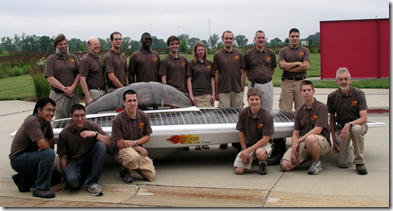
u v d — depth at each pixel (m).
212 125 4.70
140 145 4.52
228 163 5.14
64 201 3.79
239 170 4.57
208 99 6.42
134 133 4.37
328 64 16.72
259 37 6.22
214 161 5.27
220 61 6.24
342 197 3.68
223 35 6.20
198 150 5.98
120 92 5.19
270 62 6.42
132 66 6.29
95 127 4.30
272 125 4.52
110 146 4.59
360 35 16.34
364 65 16.48
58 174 4.36
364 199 3.61
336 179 4.25
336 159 5.10
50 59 6.02
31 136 3.86
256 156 4.56
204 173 4.68
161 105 5.19
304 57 6.45
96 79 6.07
